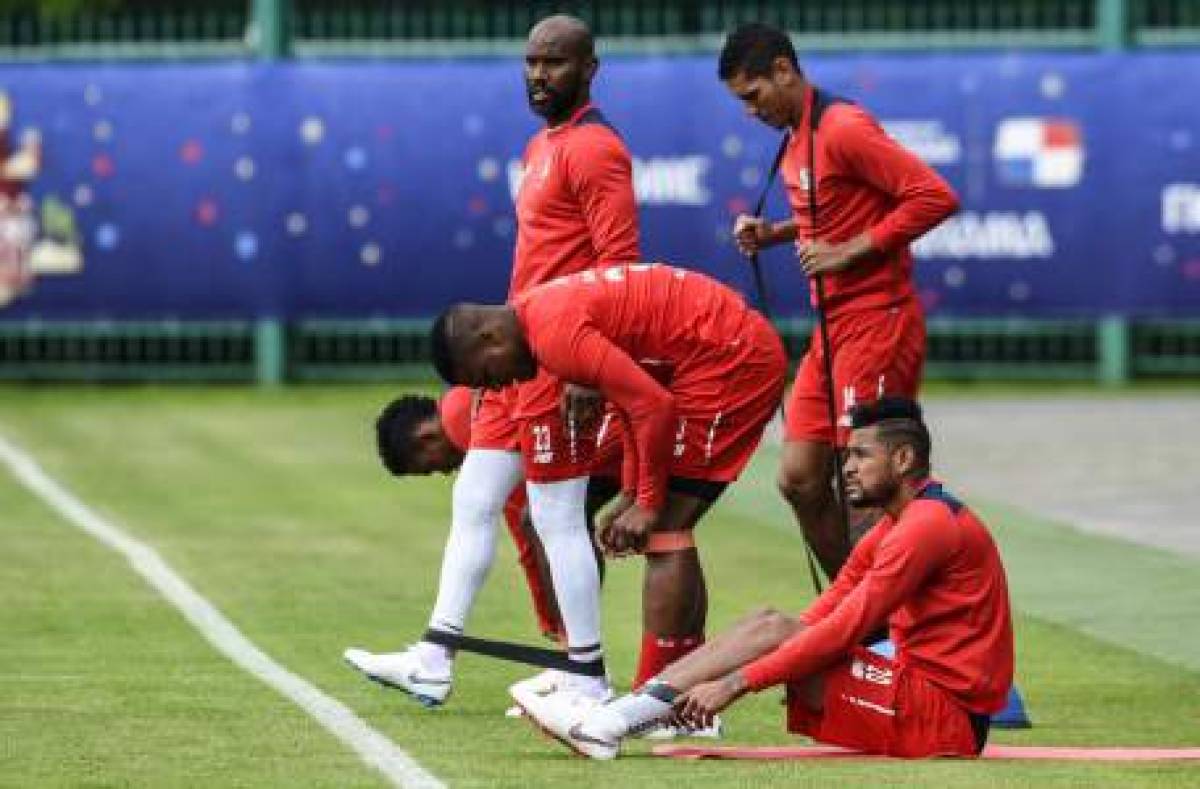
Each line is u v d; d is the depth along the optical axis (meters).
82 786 27.80
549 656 32.91
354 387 85.56
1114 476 61.84
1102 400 79.69
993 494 58.78
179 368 86.56
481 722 32.38
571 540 32.78
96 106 82.12
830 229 35.38
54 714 32.62
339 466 64.38
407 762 29.20
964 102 80.12
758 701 34.53
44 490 59.38
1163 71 79.81
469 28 84.44
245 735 31.12
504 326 31.06
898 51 81.12
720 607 43.38
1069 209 80.25
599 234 33.84
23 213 82.56
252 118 81.94
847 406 35.53
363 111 81.75
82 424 74.69
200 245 82.44
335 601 43.28
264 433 72.00
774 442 70.94
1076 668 37.56
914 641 29.33
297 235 82.19
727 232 80.06
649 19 83.25
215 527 53.09
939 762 28.94
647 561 32.81
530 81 34.31
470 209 81.62
